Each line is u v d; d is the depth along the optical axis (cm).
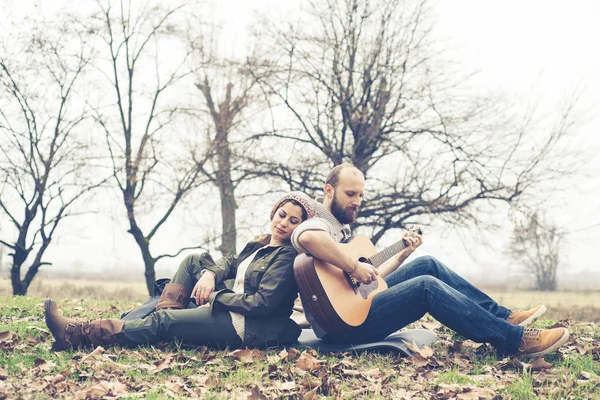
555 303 1340
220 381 337
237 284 413
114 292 1571
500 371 367
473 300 419
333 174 433
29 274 1617
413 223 1473
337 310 389
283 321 405
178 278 420
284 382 342
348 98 1485
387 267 447
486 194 1440
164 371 357
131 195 1550
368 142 1462
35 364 354
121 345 389
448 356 401
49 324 384
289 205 415
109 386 315
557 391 322
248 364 371
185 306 418
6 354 379
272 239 421
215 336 391
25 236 1606
